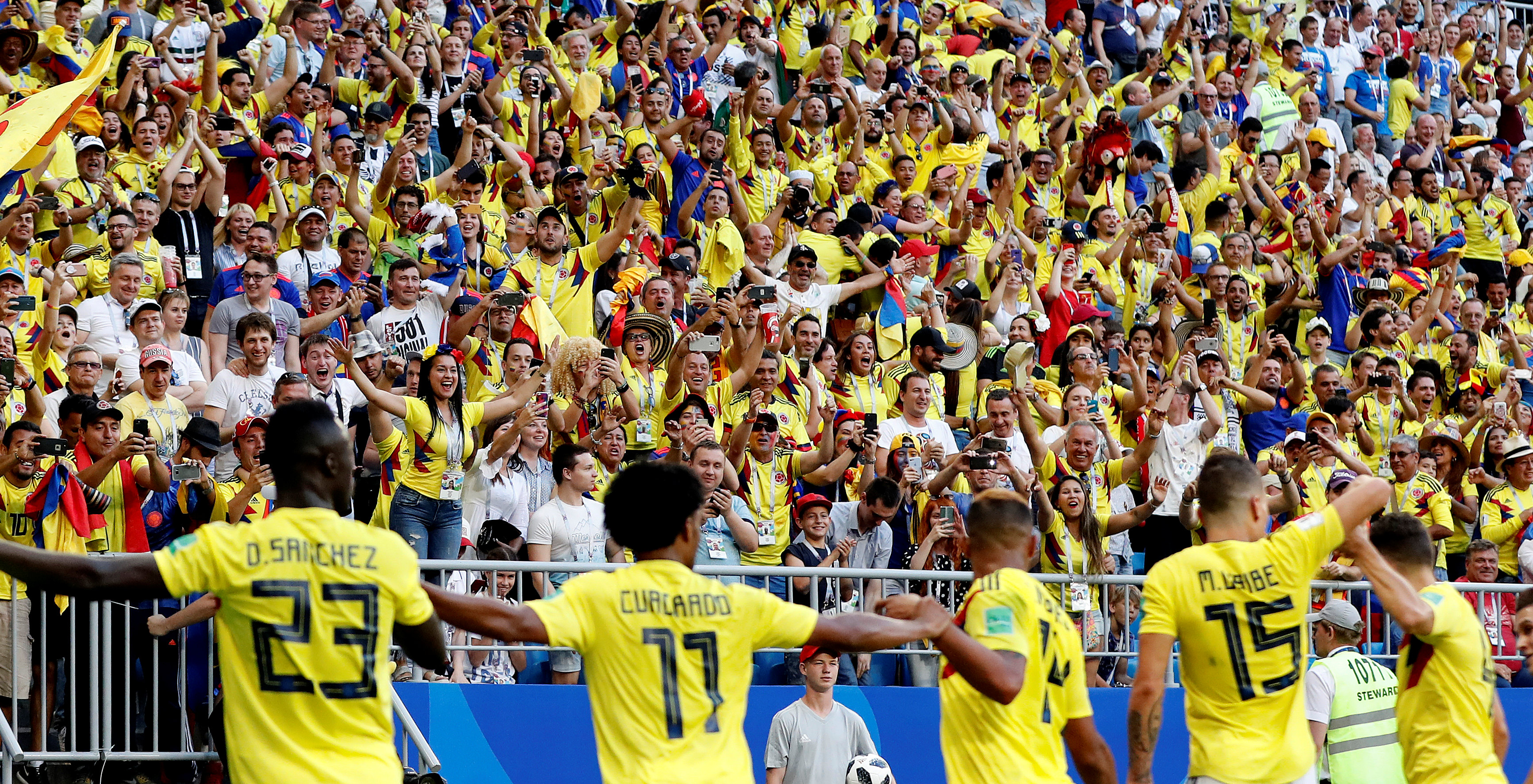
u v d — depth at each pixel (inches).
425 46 1259.2
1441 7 1878.7
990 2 1633.9
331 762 417.4
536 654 825.5
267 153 1101.1
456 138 1249.4
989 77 1514.5
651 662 458.9
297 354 983.0
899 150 1369.3
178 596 415.8
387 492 802.8
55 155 1048.8
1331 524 531.5
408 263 1026.7
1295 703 534.9
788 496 949.8
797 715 746.8
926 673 839.1
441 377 805.9
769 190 1263.5
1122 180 1432.1
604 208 1203.9
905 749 802.2
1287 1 1791.3
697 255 1180.5
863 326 1144.2
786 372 1034.1
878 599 812.6
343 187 1123.3
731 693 465.1
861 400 1085.1
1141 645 534.3
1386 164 1672.0
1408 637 579.2
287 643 418.3
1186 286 1376.7
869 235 1220.5
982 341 1180.5
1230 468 541.0
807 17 1494.8
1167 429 1059.3
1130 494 1044.5
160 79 1135.6
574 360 946.1
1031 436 984.3
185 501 774.5
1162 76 1584.6
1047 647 518.9
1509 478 1106.7
